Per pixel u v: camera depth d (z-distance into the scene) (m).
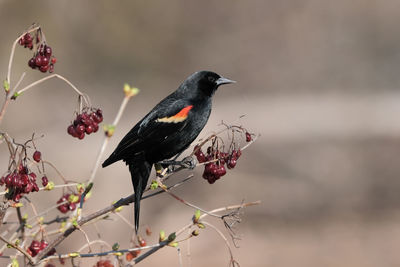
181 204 15.47
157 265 12.79
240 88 23.16
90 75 22.55
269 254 13.57
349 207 16.06
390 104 19.92
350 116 19.03
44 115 18.97
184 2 24.12
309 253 13.51
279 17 24.08
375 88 22.83
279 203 16.23
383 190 16.70
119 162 15.23
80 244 11.99
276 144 17.75
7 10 20.12
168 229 14.26
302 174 17.19
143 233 13.60
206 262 13.03
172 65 23.89
